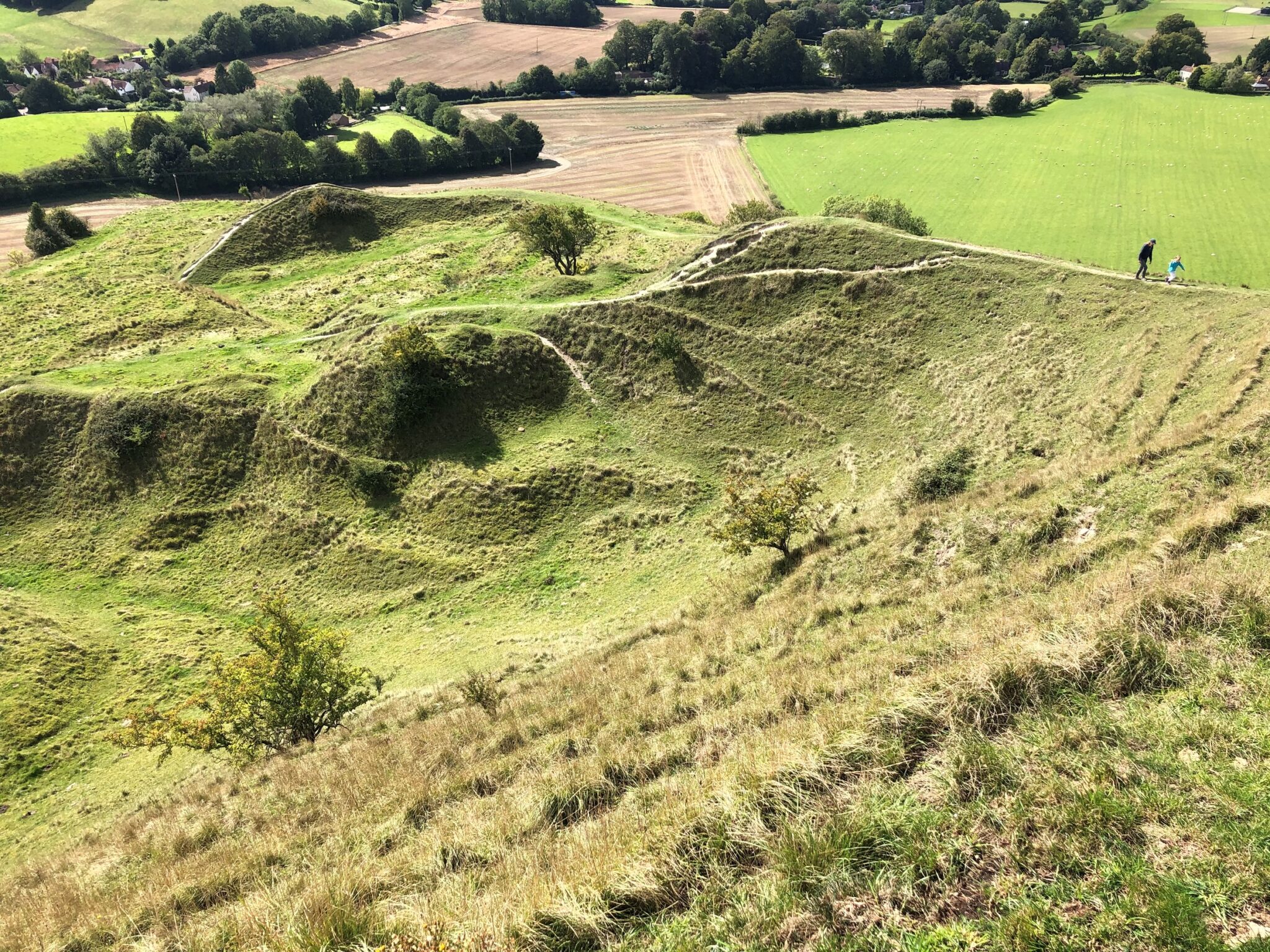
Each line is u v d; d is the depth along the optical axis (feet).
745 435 158.40
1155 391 109.60
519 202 332.19
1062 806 29.45
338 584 143.74
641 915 30.01
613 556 138.21
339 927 32.68
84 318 238.27
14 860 92.84
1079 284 158.71
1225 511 55.11
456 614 132.05
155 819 82.84
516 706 78.43
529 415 170.71
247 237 301.43
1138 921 24.20
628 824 37.06
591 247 289.12
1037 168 443.32
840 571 88.69
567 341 181.98
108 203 437.99
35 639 130.11
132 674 126.82
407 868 40.65
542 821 43.16
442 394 165.17
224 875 51.19
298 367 187.93
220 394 174.91
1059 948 24.03
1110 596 48.88
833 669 54.65
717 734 48.11
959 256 175.32
